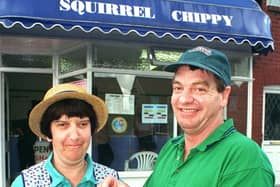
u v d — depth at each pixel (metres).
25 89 7.56
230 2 5.79
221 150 1.94
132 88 5.81
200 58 2.00
